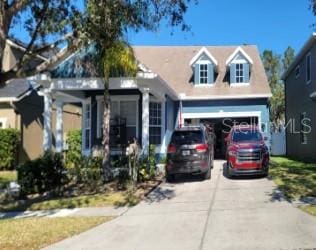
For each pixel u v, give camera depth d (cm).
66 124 3147
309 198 1382
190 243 930
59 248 933
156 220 1187
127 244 948
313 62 2520
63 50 1257
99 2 1234
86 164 1942
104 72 1841
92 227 1133
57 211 1390
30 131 2702
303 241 898
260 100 2828
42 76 1972
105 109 1862
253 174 1872
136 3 1338
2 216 1351
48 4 1295
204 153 1852
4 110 2591
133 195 1591
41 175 1753
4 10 1145
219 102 2859
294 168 2120
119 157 2125
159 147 2420
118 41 1703
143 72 1877
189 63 3123
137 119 2383
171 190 1678
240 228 1041
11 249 934
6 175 2272
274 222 1080
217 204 1366
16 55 2673
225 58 3186
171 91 2414
